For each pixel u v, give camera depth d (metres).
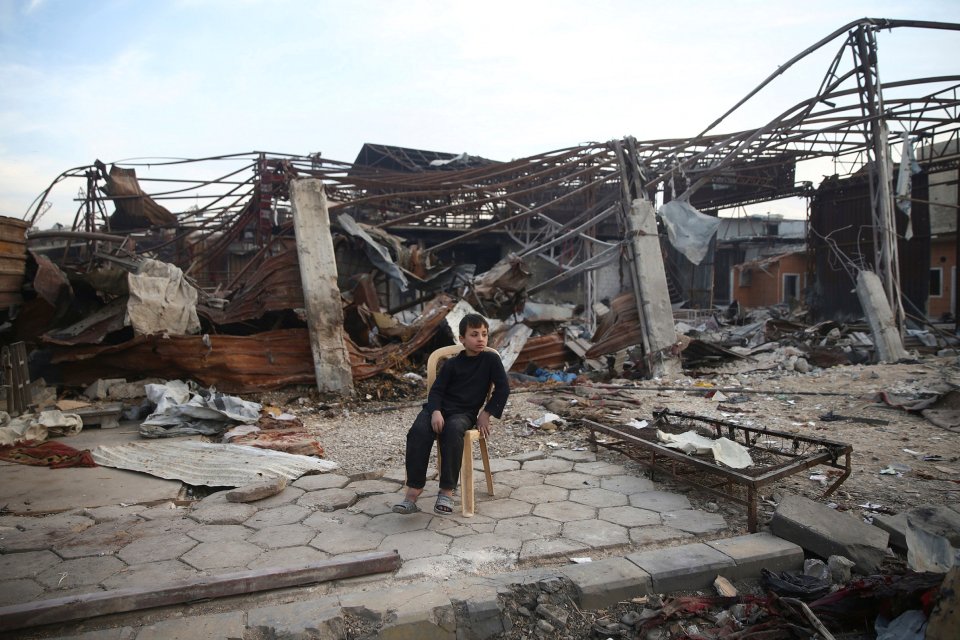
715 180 18.56
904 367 10.66
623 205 11.80
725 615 2.94
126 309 8.30
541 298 23.50
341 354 8.77
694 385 9.62
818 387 9.25
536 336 11.73
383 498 4.45
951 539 3.50
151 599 2.87
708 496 4.47
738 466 4.12
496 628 2.86
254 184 14.64
